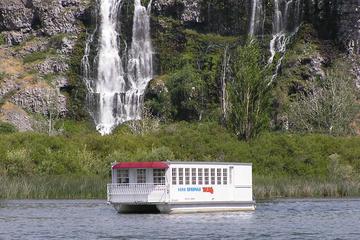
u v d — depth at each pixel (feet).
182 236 355.97
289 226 396.57
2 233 368.68
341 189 625.41
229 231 374.63
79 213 461.37
